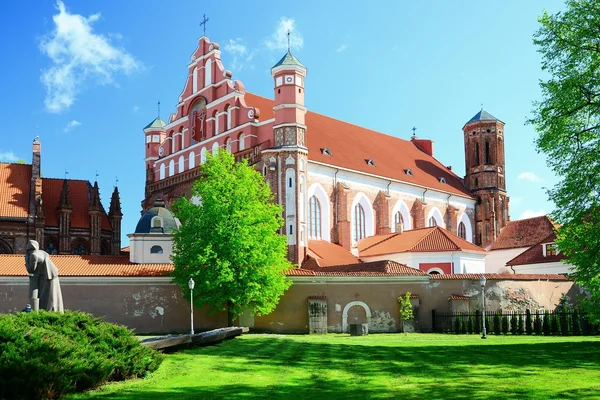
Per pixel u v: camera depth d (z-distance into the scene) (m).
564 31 34.78
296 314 54.50
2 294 50.28
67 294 51.53
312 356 27.31
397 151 94.94
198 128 78.62
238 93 72.75
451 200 93.62
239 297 50.31
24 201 74.00
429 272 68.00
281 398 17.53
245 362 24.38
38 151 75.81
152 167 84.69
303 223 66.25
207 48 78.06
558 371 23.33
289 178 66.00
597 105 33.81
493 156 99.00
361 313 55.19
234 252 50.53
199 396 17.38
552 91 34.84
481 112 101.06
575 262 34.03
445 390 19.00
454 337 47.50
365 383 20.17
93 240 76.94
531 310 58.72
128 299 52.69
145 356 20.59
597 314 34.94
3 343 16.23
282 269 53.75
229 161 55.81
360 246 76.44
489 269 94.81
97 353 18.33
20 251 71.50
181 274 51.88
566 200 33.66
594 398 17.75
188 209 53.00
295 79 67.56
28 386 15.59
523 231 94.12
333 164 74.12
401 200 84.00
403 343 38.56
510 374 22.44
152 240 58.03
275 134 67.50
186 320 53.44
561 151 34.28
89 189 81.81
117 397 16.89
